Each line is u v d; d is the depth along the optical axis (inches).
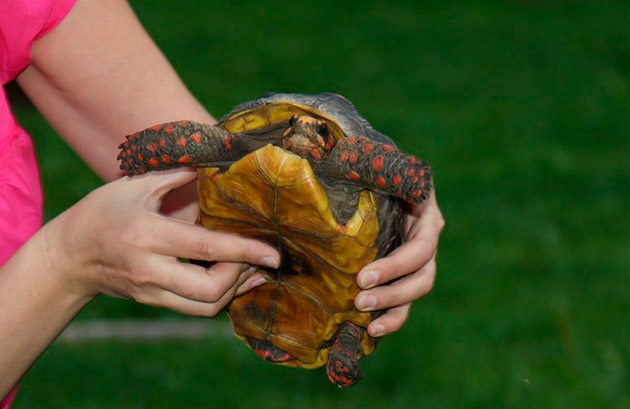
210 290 142.5
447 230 490.3
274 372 329.4
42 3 152.8
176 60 952.9
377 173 154.7
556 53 1025.5
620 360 347.6
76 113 172.1
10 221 150.2
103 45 168.2
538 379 331.3
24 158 153.6
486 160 639.1
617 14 1211.2
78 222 140.6
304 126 173.2
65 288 141.3
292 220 158.2
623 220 520.4
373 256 166.2
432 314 382.6
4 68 154.9
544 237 484.1
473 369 336.5
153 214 141.5
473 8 1252.5
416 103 823.7
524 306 391.9
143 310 370.3
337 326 180.9
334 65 966.4
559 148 676.7
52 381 314.7
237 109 178.2
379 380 327.0
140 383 316.5
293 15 1189.7
